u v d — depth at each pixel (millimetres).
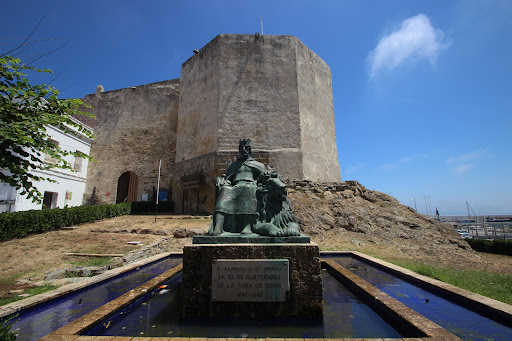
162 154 19734
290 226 3912
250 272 3369
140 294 3885
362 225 10180
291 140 14906
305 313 3314
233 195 4254
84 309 3721
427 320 2852
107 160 20516
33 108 3568
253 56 15602
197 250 3455
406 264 6559
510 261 9242
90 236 9328
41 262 6480
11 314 3383
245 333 2924
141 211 16641
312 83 17000
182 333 2920
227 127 14781
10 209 11773
